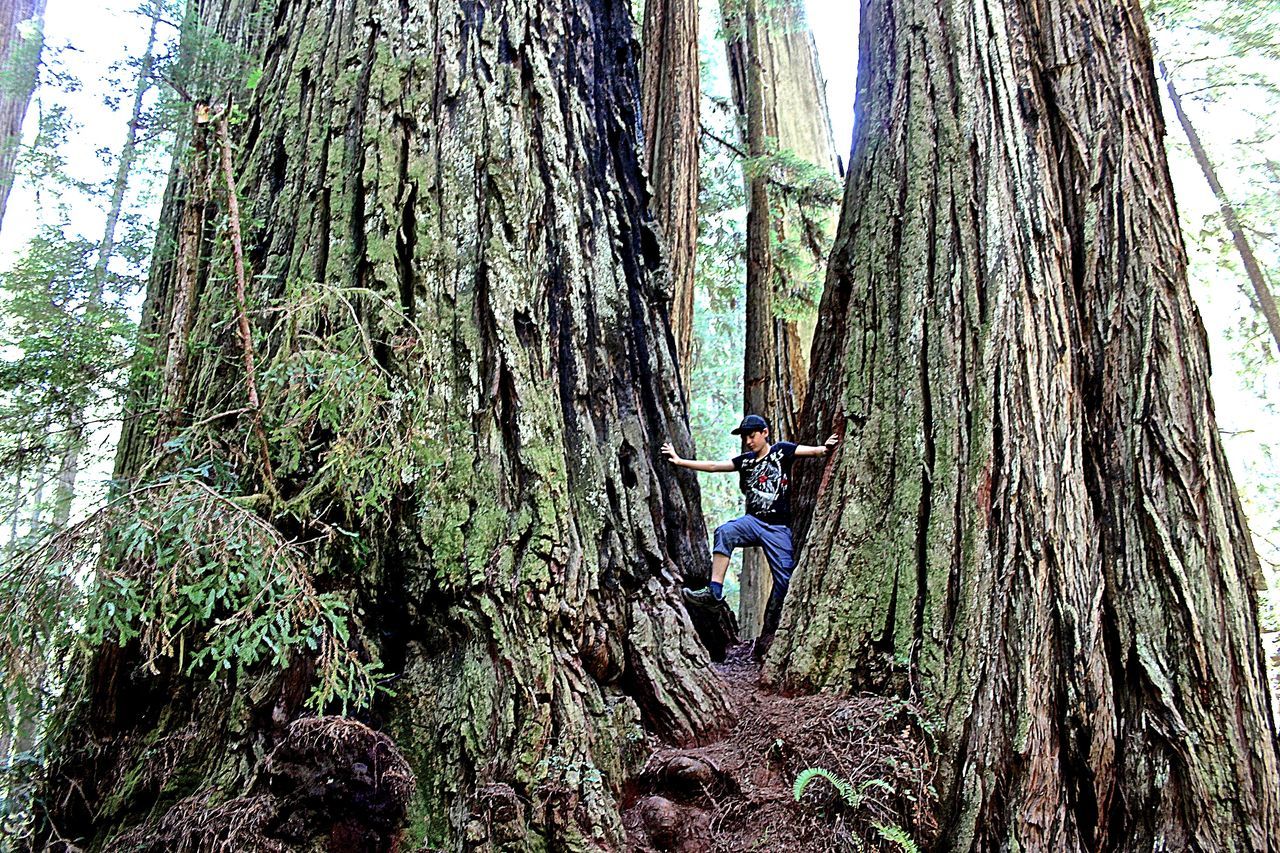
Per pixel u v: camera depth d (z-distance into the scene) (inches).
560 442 163.2
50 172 231.0
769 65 445.4
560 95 203.5
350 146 182.7
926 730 153.6
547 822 130.3
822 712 157.9
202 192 163.3
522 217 179.0
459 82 188.5
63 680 140.4
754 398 390.6
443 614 148.3
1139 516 166.2
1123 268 182.9
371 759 131.5
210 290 166.1
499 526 152.2
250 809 124.7
